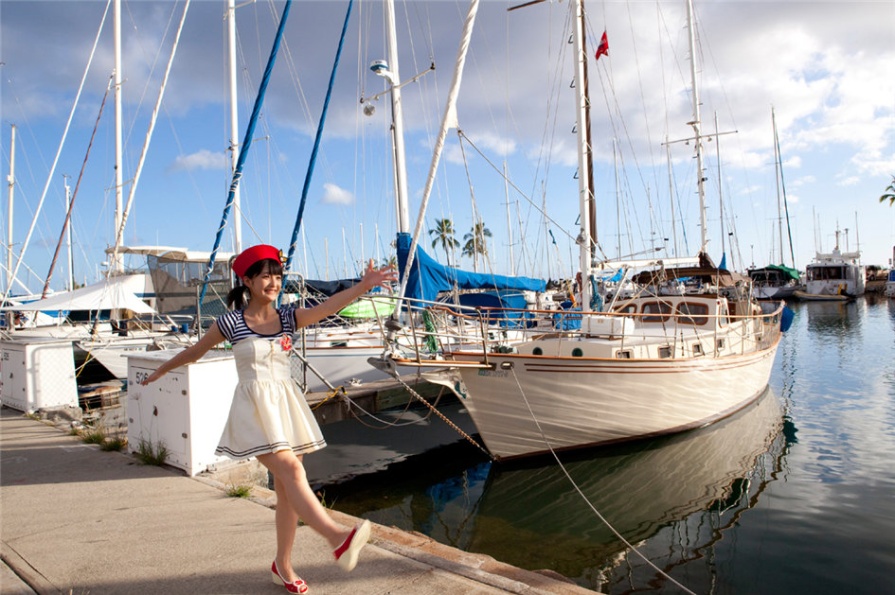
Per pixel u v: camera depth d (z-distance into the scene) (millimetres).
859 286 56594
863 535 6285
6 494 4590
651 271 13641
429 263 10539
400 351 9188
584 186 11547
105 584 2975
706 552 6098
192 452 5066
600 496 8000
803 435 10602
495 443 9133
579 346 9938
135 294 16297
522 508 7695
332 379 11773
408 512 7754
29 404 7992
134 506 4262
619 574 5707
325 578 2971
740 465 9008
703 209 23203
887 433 10562
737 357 11812
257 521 3893
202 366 5184
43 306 14398
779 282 54625
